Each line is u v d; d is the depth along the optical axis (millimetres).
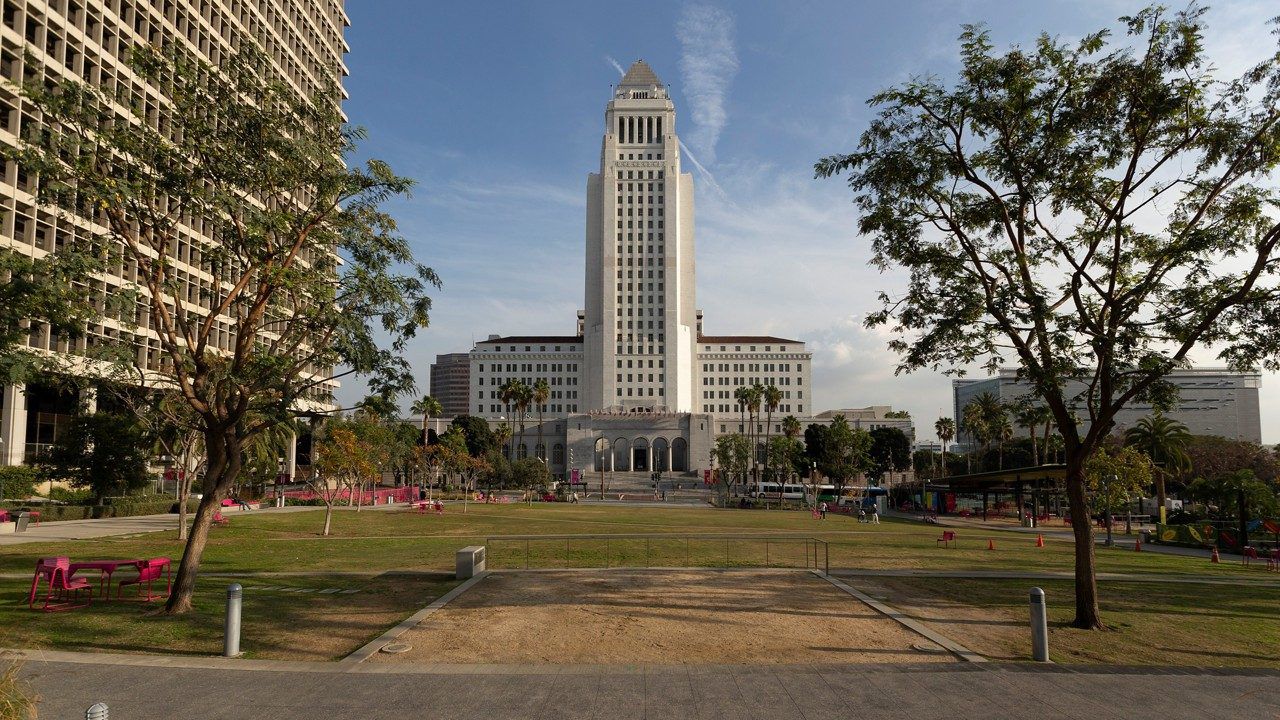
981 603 17891
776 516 61938
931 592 19312
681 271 170500
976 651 13008
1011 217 18203
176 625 14047
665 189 164250
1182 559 33062
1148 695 10281
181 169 15492
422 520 47531
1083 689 10531
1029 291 15844
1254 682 11008
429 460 82000
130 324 14320
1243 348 15602
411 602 16922
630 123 168750
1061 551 34188
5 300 13867
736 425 169750
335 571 22359
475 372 175750
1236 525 43781
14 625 13859
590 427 145750
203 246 17312
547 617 15312
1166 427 58219
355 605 16500
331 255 18781
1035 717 9273
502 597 17625
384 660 11883
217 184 16062
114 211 15133
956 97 17156
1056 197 17547
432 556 26922
